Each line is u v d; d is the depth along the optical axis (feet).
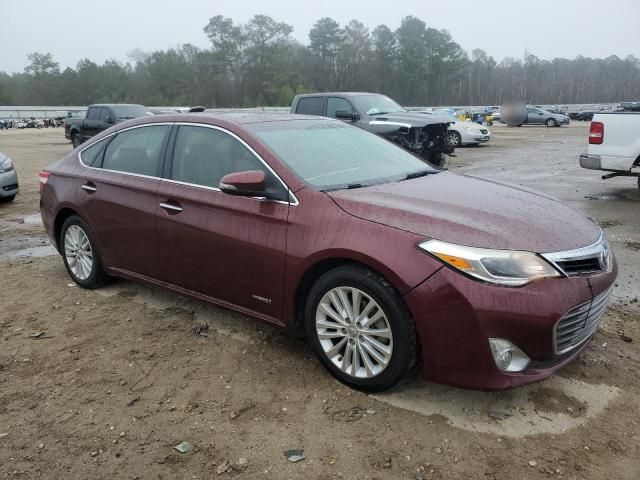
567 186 35.96
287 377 11.47
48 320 14.58
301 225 11.00
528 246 9.55
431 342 9.57
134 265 14.76
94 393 11.04
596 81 303.68
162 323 14.23
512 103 137.18
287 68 287.89
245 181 11.18
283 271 11.26
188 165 13.38
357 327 10.55
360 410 10.27
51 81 324.60
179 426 9.93
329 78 298.35
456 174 14.03
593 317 10.23
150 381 11.44
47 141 98.12
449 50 311.27
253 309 12.25
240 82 290.56
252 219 11.73
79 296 16.26
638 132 28.12
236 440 9.52
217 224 12.29
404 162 14.23
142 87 309.63
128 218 14.39
